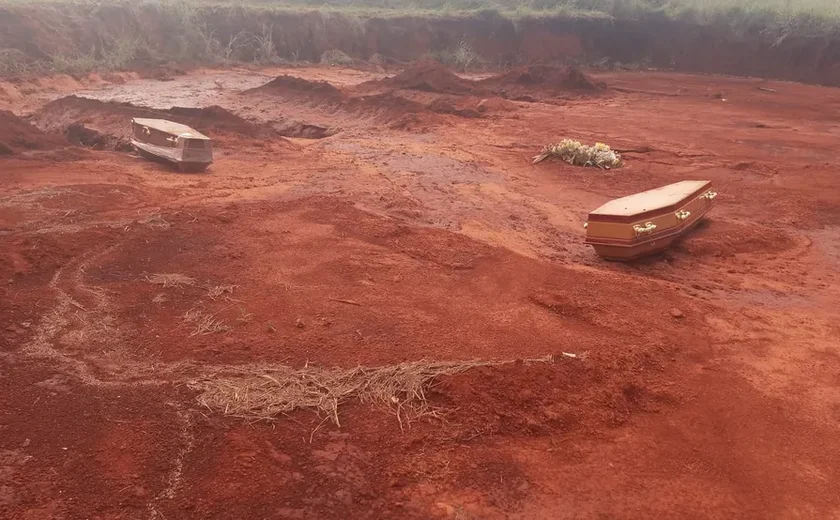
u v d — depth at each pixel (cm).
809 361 644
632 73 4025
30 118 1962
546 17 4428
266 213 1018
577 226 1118
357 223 990
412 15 4269
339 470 425
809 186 1438
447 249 902
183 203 1065
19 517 366
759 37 3997
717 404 555
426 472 432
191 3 3656
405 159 1581
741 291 836
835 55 3669
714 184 1438
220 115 1791
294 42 3806
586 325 688
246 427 463
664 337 669
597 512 411
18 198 1009
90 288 693
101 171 1257
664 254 963
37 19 2817
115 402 486
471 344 612
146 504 384
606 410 524
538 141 1878
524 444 472
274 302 688
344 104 2297
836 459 488
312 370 546
